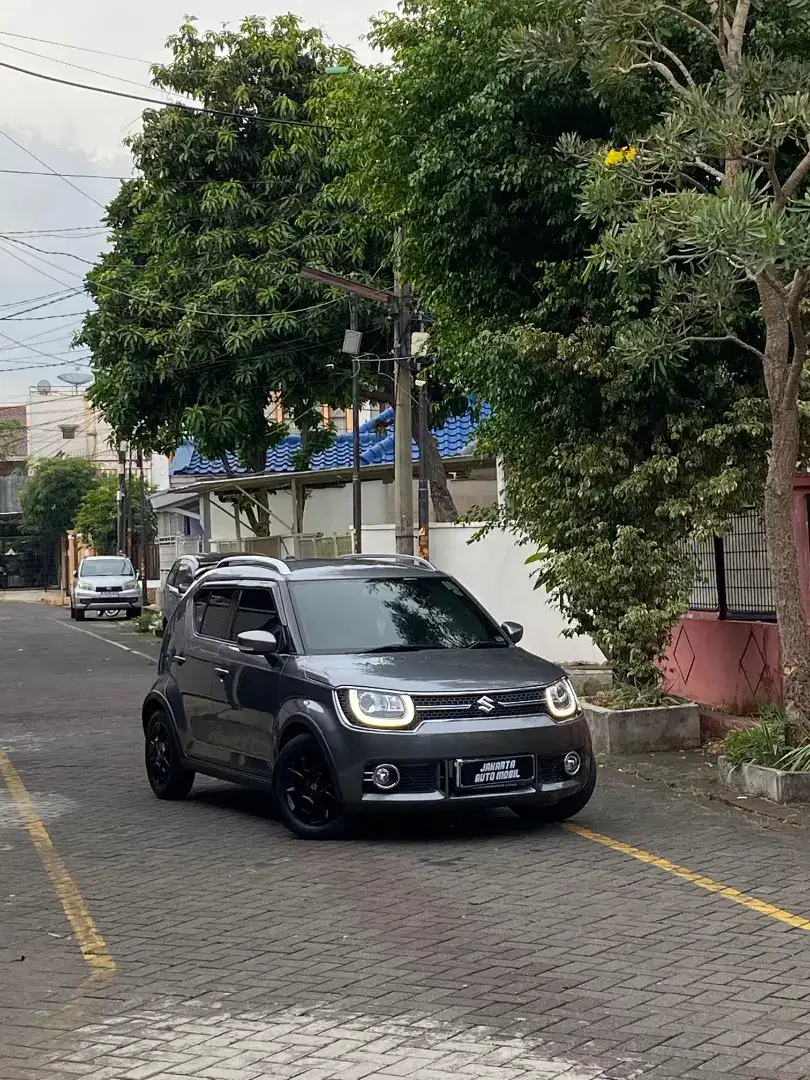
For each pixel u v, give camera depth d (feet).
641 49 38.14
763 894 24.52
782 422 34.60
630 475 43.47
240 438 92.58
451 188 45.39
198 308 88.53
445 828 30.91
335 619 32.04
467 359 46.93
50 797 36.68
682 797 34.99
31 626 132.87
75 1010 18.67
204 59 93.35
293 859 27.91
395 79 48.37
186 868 27.48
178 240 92.68
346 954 20.95
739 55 35.45
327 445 100.32
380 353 92.43
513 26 43.60
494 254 46.75
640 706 42.73
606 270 39.83
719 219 28.60
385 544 81.76
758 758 34.71
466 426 105.19
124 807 34.99
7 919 23.93
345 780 28.50
